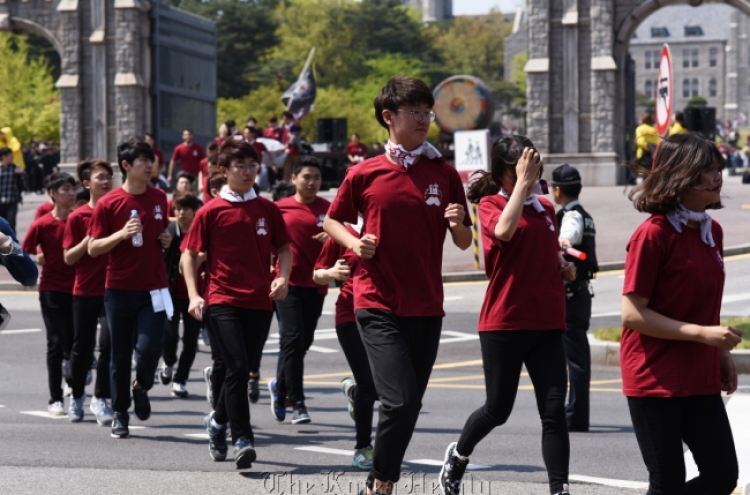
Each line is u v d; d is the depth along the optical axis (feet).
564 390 22.35
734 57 622.13
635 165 18.57
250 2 378.32
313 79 142.10
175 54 145.07
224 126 109.29
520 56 556.51
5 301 71.46
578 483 25.64
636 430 18.33
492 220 22.77
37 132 251.60
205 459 29.09
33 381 45.24
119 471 27.25
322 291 35.76
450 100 134.72
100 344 35.09
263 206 28.66
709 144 17.99
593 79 132.67
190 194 41.09
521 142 23.21
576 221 32.32
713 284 18.19
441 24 615.98
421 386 22.17
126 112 141.79
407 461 28.78
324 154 137.18
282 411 35.91
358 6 437.58
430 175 22.04
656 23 638.12
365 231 22.00
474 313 63.77
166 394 42.52
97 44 142.51
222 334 27.66
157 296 32.48
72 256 34.47
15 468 27.53
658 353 18.01
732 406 35.14
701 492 18.02
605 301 65.92
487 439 32.19
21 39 287.48
